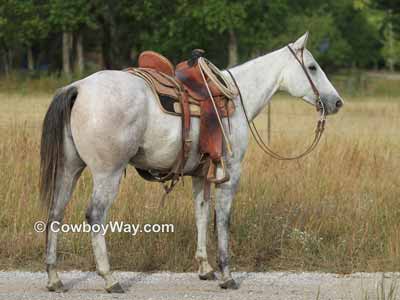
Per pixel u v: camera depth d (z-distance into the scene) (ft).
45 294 25.82
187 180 37.32
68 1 113.29
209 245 31.30
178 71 27.81
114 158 25.32
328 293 26.71
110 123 25.00
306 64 29.58
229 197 27.91
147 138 26.13
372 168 41.11
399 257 30.55
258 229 32.30
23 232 31.19
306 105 73.00
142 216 32.32
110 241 30.99
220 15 116.16
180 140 26.66
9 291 26.22
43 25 115.96
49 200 25.55
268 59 29.68
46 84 98.53
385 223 33.55
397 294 26.61
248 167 39.68
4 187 35.19
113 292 26.08
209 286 27.73
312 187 37.06
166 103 26.35
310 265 30.63
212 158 27.02
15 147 39.60
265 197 35.45
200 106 27.12
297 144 45.78
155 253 30.37
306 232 32.32
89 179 36.76
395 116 68.44
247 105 29.09
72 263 30.04
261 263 30.83
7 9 114.73
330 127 57.52
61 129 25.39
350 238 32.09
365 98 104.83
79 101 25.20
